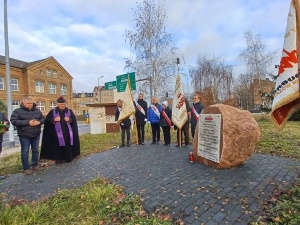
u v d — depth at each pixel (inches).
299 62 127.6
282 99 134.2
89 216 137.7
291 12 131.7
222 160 208.5
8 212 137.6
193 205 142.2
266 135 369.4
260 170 201.2
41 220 133.8
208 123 228.7
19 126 240.1
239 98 1630.2
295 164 215.8
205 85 1568.7
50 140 274.8
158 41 790.5
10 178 223.0
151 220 126.9
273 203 139.9
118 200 154.0
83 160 277.9
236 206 138.3
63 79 1968.5
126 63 817.5
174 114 330.0
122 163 250.8
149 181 188.2
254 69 1226.0
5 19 514.9
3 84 1514.5
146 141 397.7
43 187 192.2
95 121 604.4
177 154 280.2
